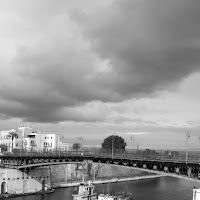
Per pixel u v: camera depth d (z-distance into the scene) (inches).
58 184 5984.3
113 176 7859.3
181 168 3368.6
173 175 3294.8
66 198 4813.0
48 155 4948.3
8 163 5255.9
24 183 5206.7
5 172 4987.7
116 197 4239.7
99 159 4320.9
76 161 4623.5
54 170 6471.5
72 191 5482.3
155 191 5890.8
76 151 4746.6
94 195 4441.4
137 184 6924.2
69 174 6761.8
